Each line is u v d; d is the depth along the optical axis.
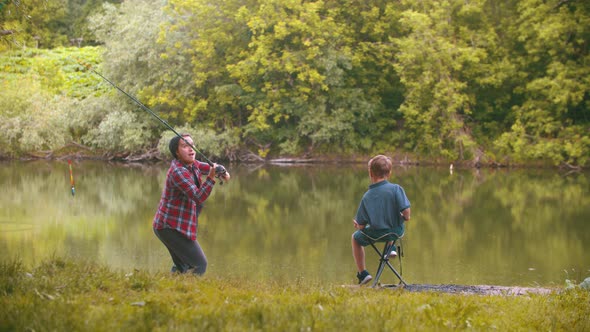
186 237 6.94
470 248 13.82
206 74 32.88
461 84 31.02
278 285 6.56
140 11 35.62
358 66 34.34
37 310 4.52
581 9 30.44
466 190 22.97
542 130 30.81
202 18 33.47
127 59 33.34
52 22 49.12
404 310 5.15
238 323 4.45
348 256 13.02
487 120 34.16
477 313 5.47
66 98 33.53
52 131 31.92
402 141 34.09
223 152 33.84
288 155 34.19
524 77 32.16
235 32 34.16
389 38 33.06
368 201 7.39
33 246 13.11
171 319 4.46
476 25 33.59
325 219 17.56
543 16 30.58
